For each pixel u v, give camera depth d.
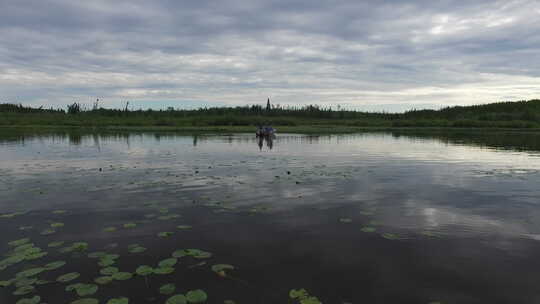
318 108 110.06
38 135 35.31
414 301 3.47
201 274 4.04
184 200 7.45
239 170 11.70
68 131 44.59
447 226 5.75
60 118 77.69
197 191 8.35
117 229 5.58
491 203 7.23
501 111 120.62
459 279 3.92
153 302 3.46
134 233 5.40
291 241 5.06
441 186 9.01
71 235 5.31
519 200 7.48
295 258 4.48
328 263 4.33
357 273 4.07
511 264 4.31
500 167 12.54
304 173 11.07
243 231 5.49
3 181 9.64
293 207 6.89
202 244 4.96
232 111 102.75
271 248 4.81
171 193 8.12
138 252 4.69
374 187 8.87
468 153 17.94
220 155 16.64
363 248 4.81
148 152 18.09
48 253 4.63
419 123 77.38
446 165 13.12
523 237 5.24
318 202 7.29
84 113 98.12
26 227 5.67
